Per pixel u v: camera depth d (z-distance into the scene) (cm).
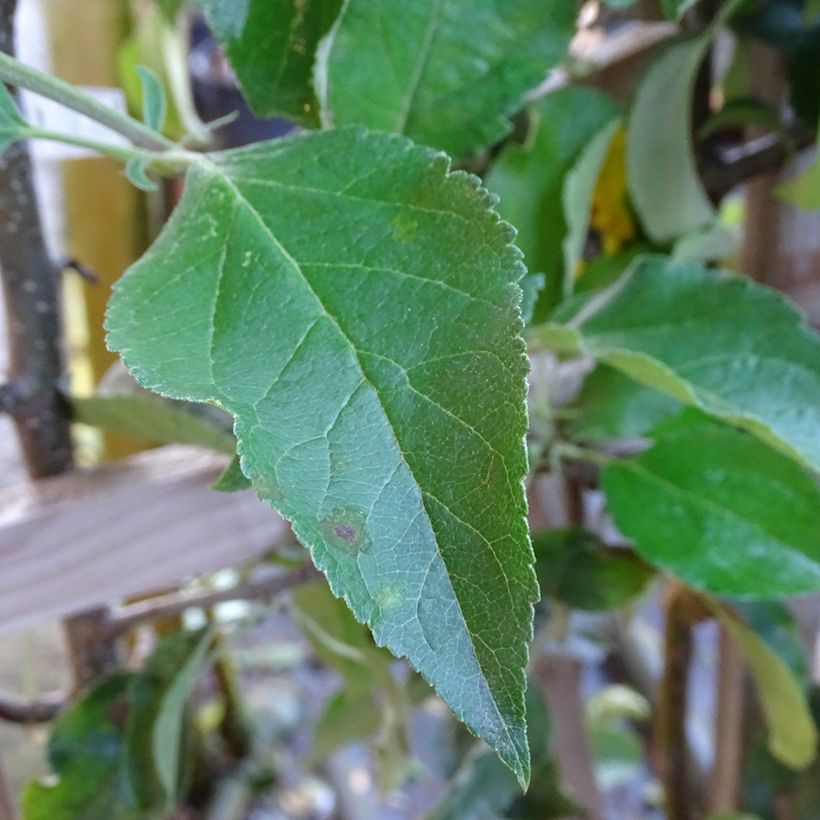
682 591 25
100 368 26
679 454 19
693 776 35
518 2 14
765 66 23
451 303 9
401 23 13
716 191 23
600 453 20
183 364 9
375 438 9
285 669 47
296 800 40
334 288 10
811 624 29
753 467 18
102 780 22
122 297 10
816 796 28
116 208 24
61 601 17
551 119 18
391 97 14
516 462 8
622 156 22
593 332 19
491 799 25
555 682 31
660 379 15
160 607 22
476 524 8
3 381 18
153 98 13
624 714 44
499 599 8
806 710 22
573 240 19
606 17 23
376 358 9
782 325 18
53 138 11
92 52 23
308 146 11
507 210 18
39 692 29
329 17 13
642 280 19
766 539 18
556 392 21
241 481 11
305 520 8
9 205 17
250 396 9
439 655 8
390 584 8
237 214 10
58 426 19
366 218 10
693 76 19
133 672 23
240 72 13
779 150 22
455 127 14
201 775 31
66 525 17
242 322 9
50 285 18
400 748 25
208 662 22
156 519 17
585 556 22
